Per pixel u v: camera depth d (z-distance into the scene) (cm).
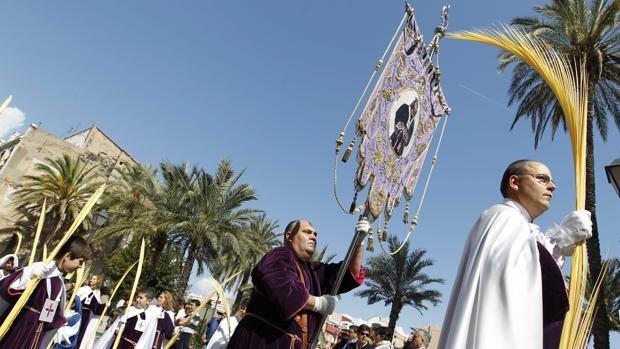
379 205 272
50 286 318
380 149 274
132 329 617
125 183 2441
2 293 295
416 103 316
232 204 2186
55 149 3650
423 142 324
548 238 179
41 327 311
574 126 200
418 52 322
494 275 130
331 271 282
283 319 217
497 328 119
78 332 577
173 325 684
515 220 150
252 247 2247
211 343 435
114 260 2603
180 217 2133
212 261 2325
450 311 150
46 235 2792
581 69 212
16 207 2983
